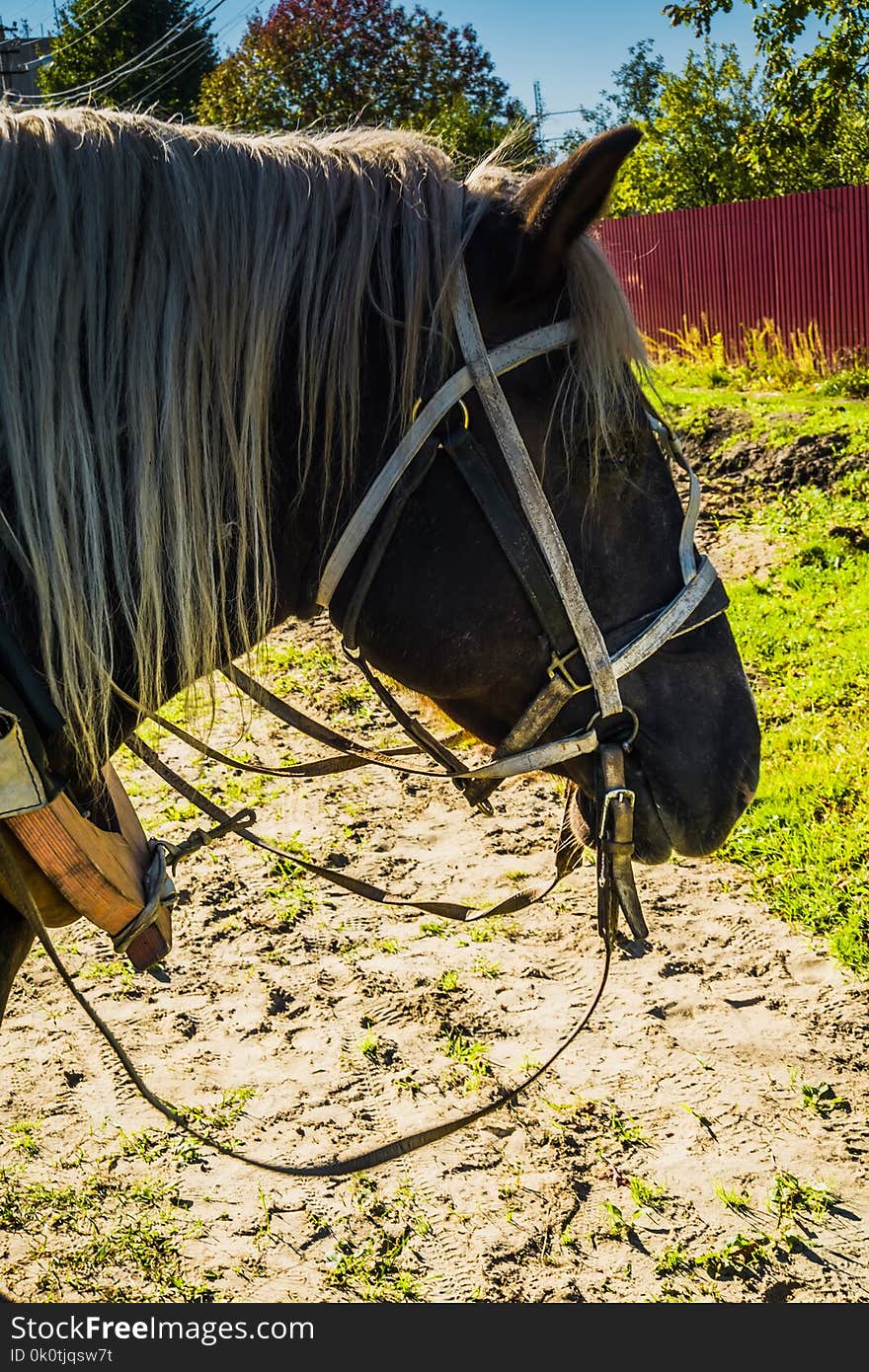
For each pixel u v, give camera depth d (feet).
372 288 4.99
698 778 5.57
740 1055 10.21
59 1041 10.70
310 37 60.85
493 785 6.12
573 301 4.96
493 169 5.45
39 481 4.50
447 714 6.13
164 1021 10.98
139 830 6.55
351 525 5.03
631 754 5.59
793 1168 8.87
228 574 5.08
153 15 69.15
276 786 16.03
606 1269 8.03
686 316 49.78
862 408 31.65
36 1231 8.42
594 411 4.99
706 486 27.37
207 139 5.03
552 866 13.85
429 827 15.01
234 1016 11.05
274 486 5.10
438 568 5.18
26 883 5.20
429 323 4.98
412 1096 9.84
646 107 100.01
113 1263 8.13
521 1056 10.32
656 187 77.56
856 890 12.47
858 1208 8.50
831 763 15.06
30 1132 9.45
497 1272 8.00
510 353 4.93
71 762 5.15
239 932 12.50
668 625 5.33
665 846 5.69
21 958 5.50
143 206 4.72
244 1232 8.42
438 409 4.90
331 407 4.91
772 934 12.10
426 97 60.90
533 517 5.01
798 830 13.71
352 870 13.83
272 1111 9.68
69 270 4.52
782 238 45.39
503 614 5.24
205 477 4.81
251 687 5.66
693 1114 9.47
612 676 5.28
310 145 5.29
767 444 28.22
